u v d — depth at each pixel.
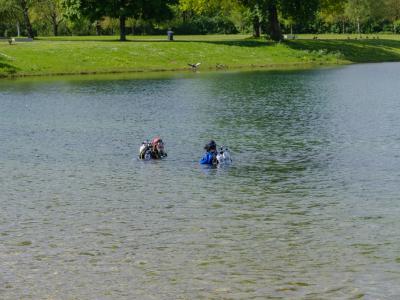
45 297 17.77
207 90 69.88
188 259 20.27
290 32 174.50
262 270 19.36
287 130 44.31
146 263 19.98
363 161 34.38
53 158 35.91
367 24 180.88
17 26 143.25
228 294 17.81
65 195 28.00
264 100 60.84
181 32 166.00
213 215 24.81
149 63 98.38
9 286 18.45
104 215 24.94
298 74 88.88
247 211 25.30
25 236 22.48
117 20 161.88
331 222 23.73
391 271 19.20
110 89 71.62
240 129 44.91
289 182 30.05
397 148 37.62
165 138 41.75
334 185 29.31
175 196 27.69
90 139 41.59
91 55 97.31
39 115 52.53
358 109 53.75
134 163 34.47
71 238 22.25
